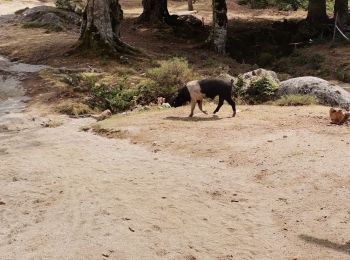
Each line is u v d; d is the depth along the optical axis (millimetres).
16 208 8352
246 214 7891
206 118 13750
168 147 11391
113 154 11234
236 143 11195
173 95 15531
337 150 10172
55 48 23969
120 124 13633
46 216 7980
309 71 26250
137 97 17406
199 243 7000
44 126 14477
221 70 22672
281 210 7949
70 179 9672
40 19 31344
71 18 32281
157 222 7645
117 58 22344
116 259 6547
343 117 12367
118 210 8086
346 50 28688
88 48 22719
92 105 16750
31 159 11094
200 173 9734
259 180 9219
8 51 23969
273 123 12797
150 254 6676
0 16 33656
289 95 16281
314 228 7273
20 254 6730
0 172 10234
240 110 14820
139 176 9703
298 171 9289
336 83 23547
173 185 9172
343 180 8727
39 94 17672
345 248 6676
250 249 6812
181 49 29234
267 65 29375
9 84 19000
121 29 33438
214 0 29344
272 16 41250
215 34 29578
